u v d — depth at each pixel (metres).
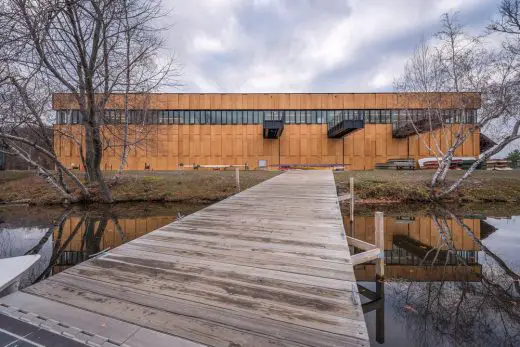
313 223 4.84
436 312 3.76
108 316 1.95
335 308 2.08
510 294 4.27
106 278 2.59
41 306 2.07
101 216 10.05
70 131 13.30
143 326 1.84
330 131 25.81
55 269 5.64
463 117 12.50
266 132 24.42
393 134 26.28
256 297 2.25
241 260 3.08
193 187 13.89
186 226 4.65
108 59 10.34
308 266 2.91
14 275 2.34
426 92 13.92
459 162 22.58
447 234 7.84
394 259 6.01
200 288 2.40
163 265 2.93
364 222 9.26
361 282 4.82
